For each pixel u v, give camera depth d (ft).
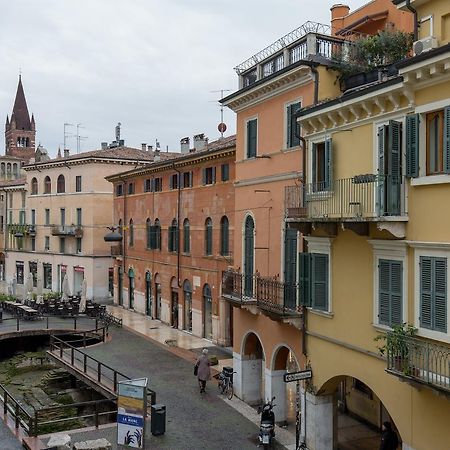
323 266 52.11
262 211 64.28
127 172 136.46
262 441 54.90
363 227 45.39
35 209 189.06
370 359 46.37
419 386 39.06
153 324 120.47
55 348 94.32
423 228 40.22
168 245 119.34
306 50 57.82
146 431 58.65
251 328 67.36
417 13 44.06
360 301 47.42
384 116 44.09
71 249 171.12
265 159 63.87
